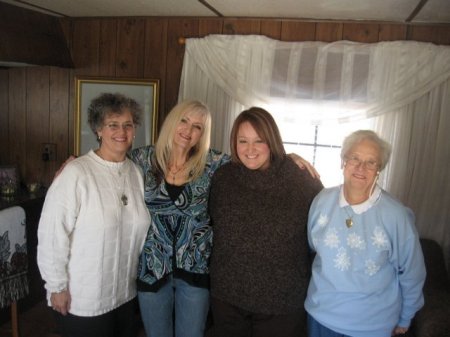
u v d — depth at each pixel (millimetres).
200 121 1477
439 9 1986
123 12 2469
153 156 1546
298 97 2396
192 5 2207
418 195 2395
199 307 1521
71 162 1361
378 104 2318
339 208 1292
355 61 2311
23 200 2367
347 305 1257
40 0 2209
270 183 1434
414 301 1296
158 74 2625
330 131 2584
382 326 1260
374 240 1223
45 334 2215
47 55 2539
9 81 2830
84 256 1332
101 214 1329
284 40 2428
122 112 1358
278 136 1442
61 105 2785
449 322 1879
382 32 2326
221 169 1540
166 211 1467
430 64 2242
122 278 1432
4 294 1908
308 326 1407
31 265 2432
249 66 2432
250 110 1449
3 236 1886
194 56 2502
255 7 2172
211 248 1529
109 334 1432
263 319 1484
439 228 2398
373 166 1233
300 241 1439
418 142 2350
